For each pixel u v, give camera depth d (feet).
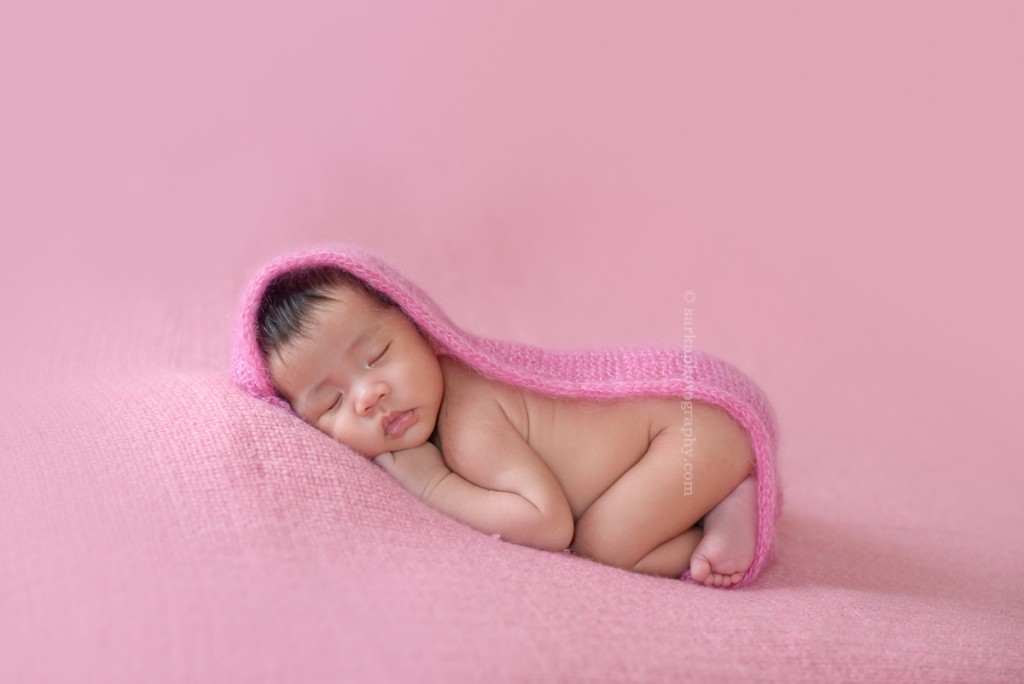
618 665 5.13
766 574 7.33
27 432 7.07
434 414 7.00
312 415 6.93
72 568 5.31
